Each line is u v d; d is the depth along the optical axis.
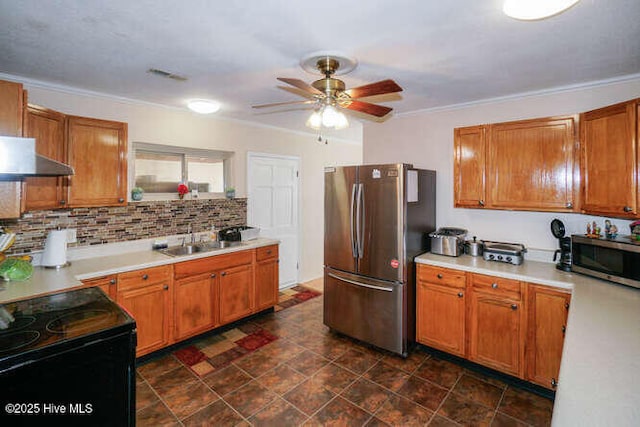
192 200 3.62
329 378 2.58
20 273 2.18
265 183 4.38
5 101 1.90
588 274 2.33
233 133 3.97
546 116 2.81
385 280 2.91
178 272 2.92
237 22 1.66
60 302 1.77
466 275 2.66
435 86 2.70
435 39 1.85
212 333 3.30
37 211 2.64
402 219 2.80
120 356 1.49
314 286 4.86
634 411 0.93
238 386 2.47
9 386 1.21
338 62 2.15
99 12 1.57
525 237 2.98
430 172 3.30
